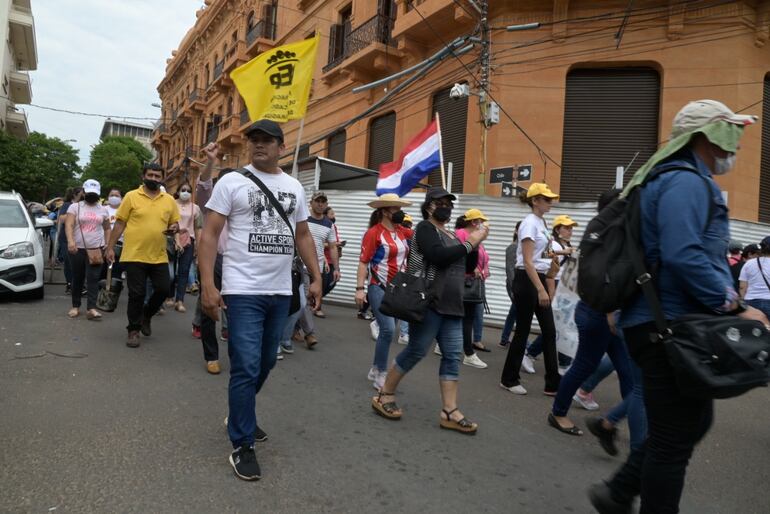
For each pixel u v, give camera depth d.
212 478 2.85
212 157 4.88
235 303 2.96
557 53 11.78
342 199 10.99
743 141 11.01
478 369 5.98
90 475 2.79
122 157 51.97
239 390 2.91
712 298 1.97
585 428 4.17
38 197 31.45
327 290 6.95
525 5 11.93
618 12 11.27
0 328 5.92
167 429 3.47
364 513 2.62
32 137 48.41
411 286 3.75
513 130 11.96
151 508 2.51
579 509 2.84
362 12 16.80
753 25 10.96
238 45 24.91
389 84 15.59
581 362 3.87
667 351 2.02
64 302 7.96
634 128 11.57
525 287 4.91
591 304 2.27
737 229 9.86
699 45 11.01
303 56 8.62
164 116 44.25
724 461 3.66
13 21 30.44
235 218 3.05
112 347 5.48
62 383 4.25
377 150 16.39
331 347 6.47
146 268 5.68
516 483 3.09
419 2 13.87
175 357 5.30
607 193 3.91
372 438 3.61
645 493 2.14
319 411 4.07
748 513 2.95
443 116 13.99
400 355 3.99
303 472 3.01
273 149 3.15
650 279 2.13
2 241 7.57
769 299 6.15
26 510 2.43
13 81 33.72
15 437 3.20
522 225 4.86
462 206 9.73
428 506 2.74
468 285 6.00
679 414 2.08
